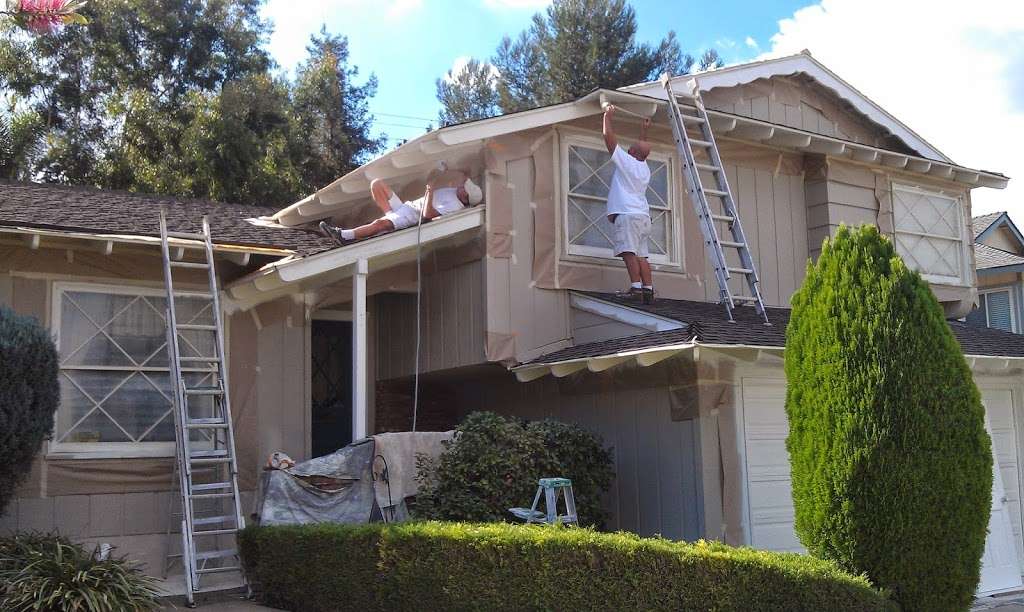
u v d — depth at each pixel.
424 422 12.50
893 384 6.89
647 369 9.70
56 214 9.74
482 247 10.40
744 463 9.40
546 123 10.76
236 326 10.02
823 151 12.95
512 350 10.38
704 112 11.52
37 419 7.33
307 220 12.43
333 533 7.46
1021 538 11.41
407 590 6.90
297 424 10.27
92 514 9.00
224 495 8.32
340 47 34.81
